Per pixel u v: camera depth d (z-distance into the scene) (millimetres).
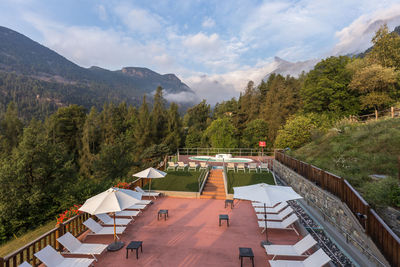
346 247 7062
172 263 6402
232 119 54094
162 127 51375
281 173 17719
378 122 15562
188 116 71875
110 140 52844
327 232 8438
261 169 19422
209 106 76250
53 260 5691
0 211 16094
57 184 20203
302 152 17797
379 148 11820
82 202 17484
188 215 10641
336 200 8469
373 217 6230
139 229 8930
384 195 7195
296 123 23891
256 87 61031
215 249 7273
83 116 56750
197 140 48562
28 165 20188
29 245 5953
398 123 14047
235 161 19469
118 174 27094
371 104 26016
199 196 13875
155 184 15984
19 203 16609
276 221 9406
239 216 10500
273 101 48562
